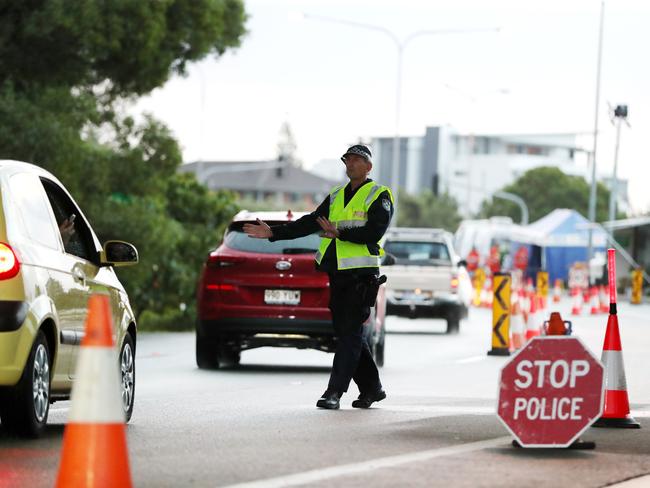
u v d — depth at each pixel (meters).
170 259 71.12
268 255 35.62
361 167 24.94
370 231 24.62
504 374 18.84
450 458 18.00
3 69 55.81
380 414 24.14
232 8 67.25
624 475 16.86
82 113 56.62
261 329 35.28
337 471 16.67
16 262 18.69
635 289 108.25
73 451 12.83
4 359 18.45
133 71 60.81
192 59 64.88
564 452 18.78
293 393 29.28
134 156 62.22
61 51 55.62
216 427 21.69
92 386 12.92
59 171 55.38
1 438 19.75
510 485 15.83
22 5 54.50
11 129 53.06
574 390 18.72
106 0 56.66
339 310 25.05
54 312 19.67
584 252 155.12
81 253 22.39
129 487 12.96
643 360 42.47
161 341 51.34
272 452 18.44
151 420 22.89
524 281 133.75
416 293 60.94
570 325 19.88
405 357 44.47
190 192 75.62
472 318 78.25
